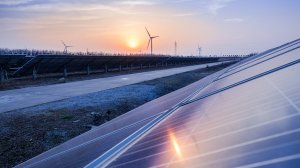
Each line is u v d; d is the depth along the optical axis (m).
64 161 4.68
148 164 2.99
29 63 39.84
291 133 2.31
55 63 45.34
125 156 3.73
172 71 69.88
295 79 4.30
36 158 6.29
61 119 16.66
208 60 173.12
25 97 25.95
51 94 27.84
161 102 9.65
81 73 54.72
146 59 78.56
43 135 13.81
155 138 4.14
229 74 11.44
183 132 3.86
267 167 1.90
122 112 20.53
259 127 2.81
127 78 47.75
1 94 28.09
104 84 37.72
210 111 4.64
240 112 3.71
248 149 2.35
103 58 55.94
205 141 3.05
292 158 1.88
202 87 10.01
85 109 19.55
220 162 2.29
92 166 3.70
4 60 38.56
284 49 12.10
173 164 2.68
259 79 5.98
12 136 13.47
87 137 6.58
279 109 3.14
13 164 11.06
